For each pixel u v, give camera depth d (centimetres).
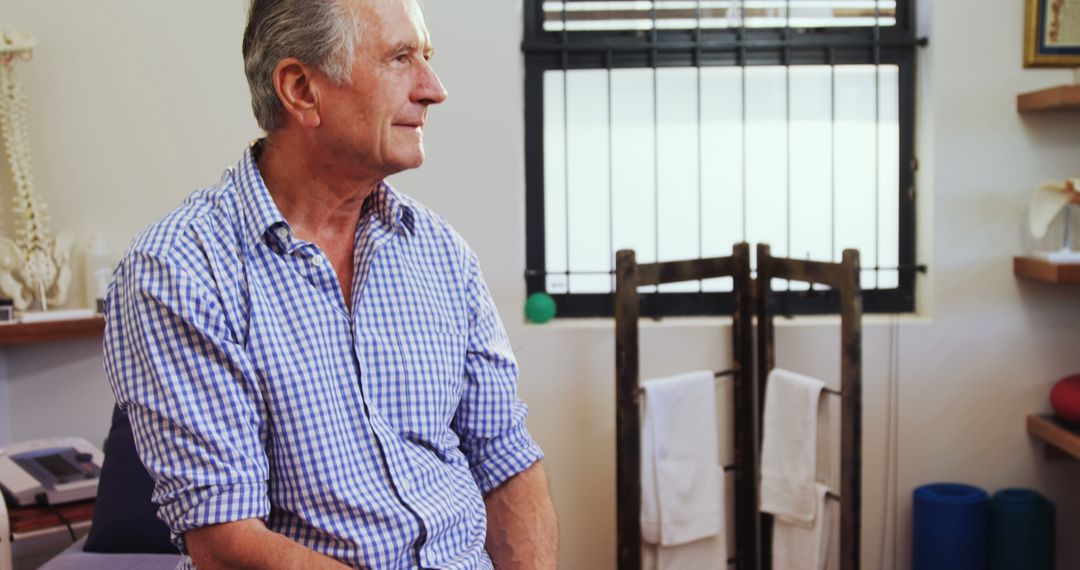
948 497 263
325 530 119
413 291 130
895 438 275
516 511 143
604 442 273
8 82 256
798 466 249
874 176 282
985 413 274
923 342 273
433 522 125
